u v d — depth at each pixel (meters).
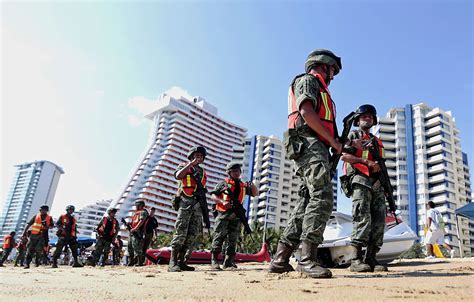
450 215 80.12
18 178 171.75
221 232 5.96
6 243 16.33
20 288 1.92
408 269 4.38
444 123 89.88
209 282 2.32
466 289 1.75
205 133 117.00
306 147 2.82
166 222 100.12
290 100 3.08
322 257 6.56
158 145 107.19
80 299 1.37
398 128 93.25
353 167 4.23
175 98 114.38
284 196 104.75
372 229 4.09
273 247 58.78
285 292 1.62
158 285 2.09
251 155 113.31
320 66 3.14
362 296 1.45
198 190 5.31
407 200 86.38
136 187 100.44
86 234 155.12
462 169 88.50
